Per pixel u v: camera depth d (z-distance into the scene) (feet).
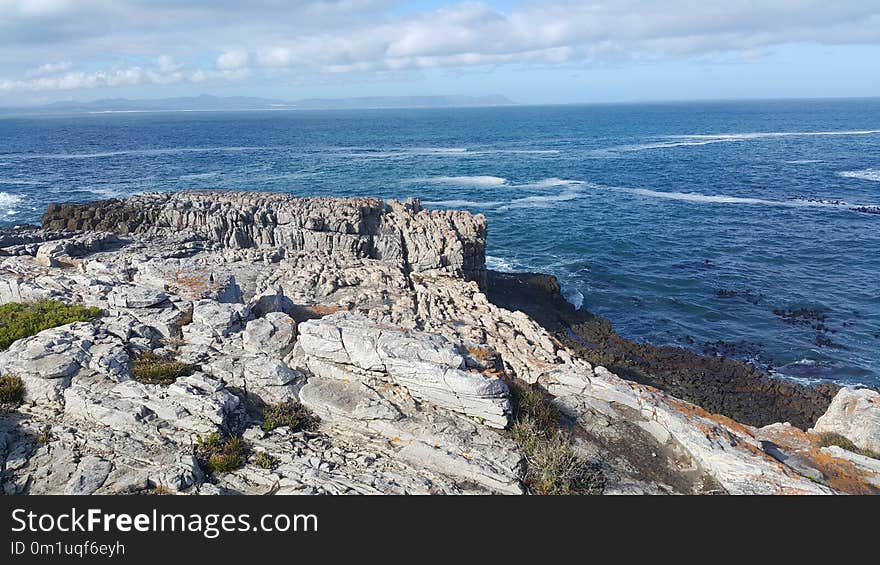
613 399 56.24
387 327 55.83
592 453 49.19
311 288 102.73
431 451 45.21
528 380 59.36
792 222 221.66
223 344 57.36
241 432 46.78
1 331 57.41
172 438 44.50
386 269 115.24
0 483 40.04
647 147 501.97
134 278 76.89
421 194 278.05
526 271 166.61
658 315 137.69
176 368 50.93
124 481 40.37
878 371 109.60
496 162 401.49
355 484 42.37
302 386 51.85
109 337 55.16
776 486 45.11
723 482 46.70
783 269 168.86
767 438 55.31
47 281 72.13
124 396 47.50
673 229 212.43
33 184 288.51
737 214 236.22
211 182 306.35
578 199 267.39
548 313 129.29
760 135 606.14
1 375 48.88
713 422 54.03
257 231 137.80
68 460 42.19
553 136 645.92
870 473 49.55
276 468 43.39
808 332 127.13
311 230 136.05
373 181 315.78
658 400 55.26
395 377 51.03
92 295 67.26
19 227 144.97
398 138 638.94
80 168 355.15
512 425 48.80
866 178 314.35
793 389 100.78
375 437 47.37
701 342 122.62
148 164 380.99
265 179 319.47
